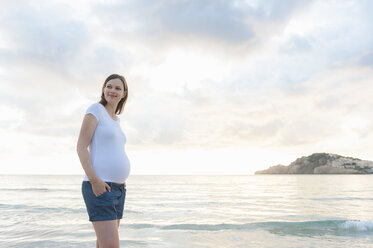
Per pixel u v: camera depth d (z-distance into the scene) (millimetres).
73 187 35594
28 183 49531
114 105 2525
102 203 2086
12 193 23875
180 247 5336
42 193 23734
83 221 8477
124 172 2305
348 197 19234
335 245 5656
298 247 5469
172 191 29812
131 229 7258
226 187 39844
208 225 7789
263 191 28594
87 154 2092
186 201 16875
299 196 20672
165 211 11703
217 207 13359
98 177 2078
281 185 45156
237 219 9328
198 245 5523
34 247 5234
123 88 2557
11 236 6219
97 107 2262
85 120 2176
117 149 2301
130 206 13945
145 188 37469
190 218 9570
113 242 2070
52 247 5227
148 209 12508
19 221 8484
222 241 5930
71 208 12102
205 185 47750
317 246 5566
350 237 6422
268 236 6477
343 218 9555
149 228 7395
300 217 9820
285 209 12359
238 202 16062
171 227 7531
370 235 6645
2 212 10812
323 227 7555
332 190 29062
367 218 9547
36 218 9148
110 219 2102
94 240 5801
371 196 20172
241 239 6145
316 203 15109
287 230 7160
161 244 5547
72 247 5238
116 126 2385
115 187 2230
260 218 9570
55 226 7512
